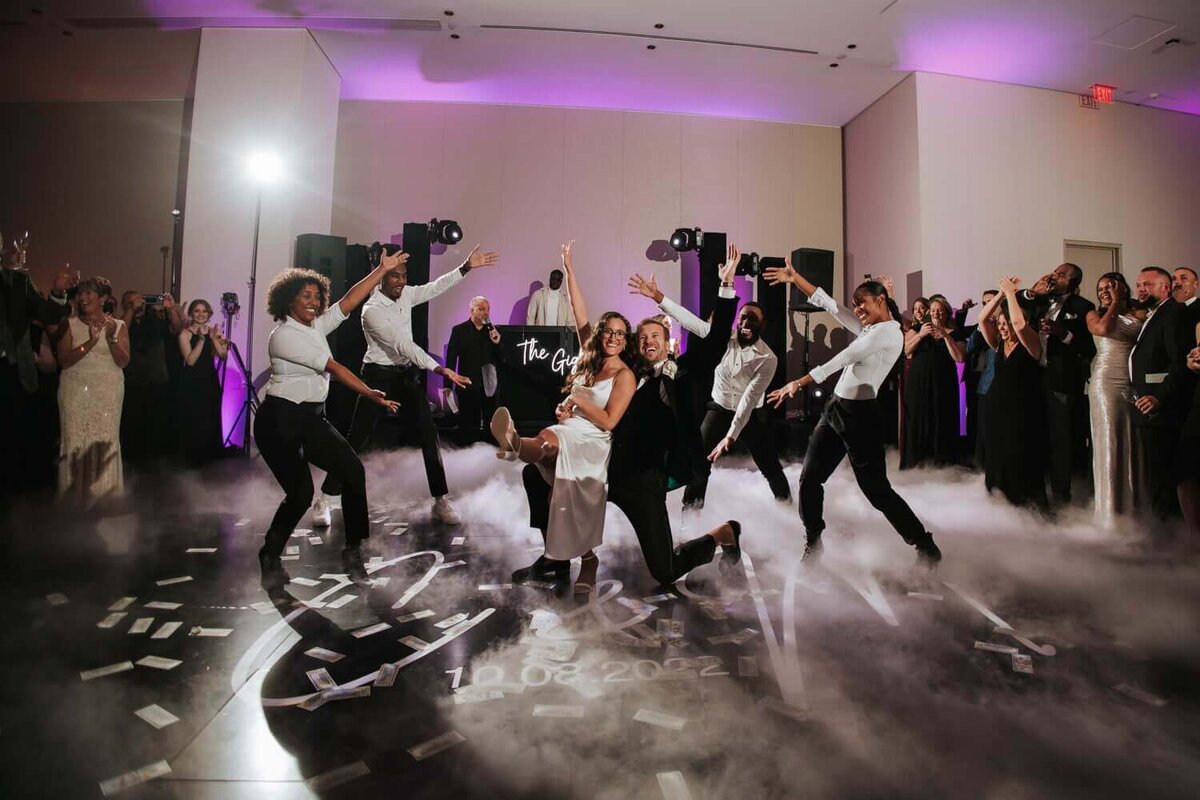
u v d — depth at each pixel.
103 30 6.63
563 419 2.61
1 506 3.74
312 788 1.35
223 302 6.32
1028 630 2.22
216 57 6.61
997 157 7.37
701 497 3.69
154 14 6.37
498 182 8.39
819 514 2.95
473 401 6.84
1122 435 3.52
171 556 2.98
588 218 8.48
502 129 8.41
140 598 2.46
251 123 6.58
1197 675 1.90
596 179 8.51
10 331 3.41
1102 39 6.44
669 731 1.58
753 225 8.73
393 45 6.96
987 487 4.08
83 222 7.85
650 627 2.22
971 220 7.29
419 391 3.67
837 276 8.80
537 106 8.45
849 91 7.82
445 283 3.88
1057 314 4.06
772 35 6.59
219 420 5.48
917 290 7.26
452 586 2.63
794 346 8.45
